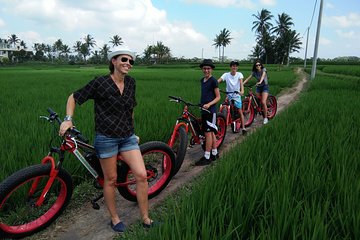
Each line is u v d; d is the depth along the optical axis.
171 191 4.07
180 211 2.65
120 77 2.88
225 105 6.93
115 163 3.02
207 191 2.84
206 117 5.07
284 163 3.56
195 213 2.57
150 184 4.05
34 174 2.88
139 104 8.88
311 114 7.01
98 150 2.98
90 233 3.12
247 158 3.90
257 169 3.36
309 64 85.88
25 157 4.11
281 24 85.06
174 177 4.61
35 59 123.69
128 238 2.62
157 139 5.89
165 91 13.18
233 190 2.82
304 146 4.20
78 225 3.27
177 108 8.16
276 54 88.44
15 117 6.58
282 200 2.63
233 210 2.52
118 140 2.95
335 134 4.90
